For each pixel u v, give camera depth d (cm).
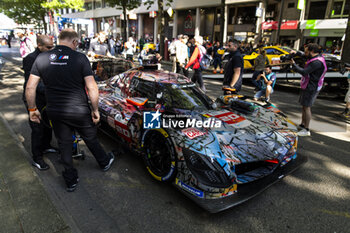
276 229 206
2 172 251
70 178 239
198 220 212
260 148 237
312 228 209
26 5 2347
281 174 257
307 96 405
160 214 218
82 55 226
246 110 322
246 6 1877
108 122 327
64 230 181
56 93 220
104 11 3462
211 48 1402
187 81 331
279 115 324
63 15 4872
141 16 2897
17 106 511
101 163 277
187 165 216
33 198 213
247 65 962
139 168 296
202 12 2203
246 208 232
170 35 2586
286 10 1648
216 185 204
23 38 702
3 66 1088
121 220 208
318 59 381
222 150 220
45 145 315
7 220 187
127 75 351
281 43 1716
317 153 357
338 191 265
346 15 1422
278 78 833
